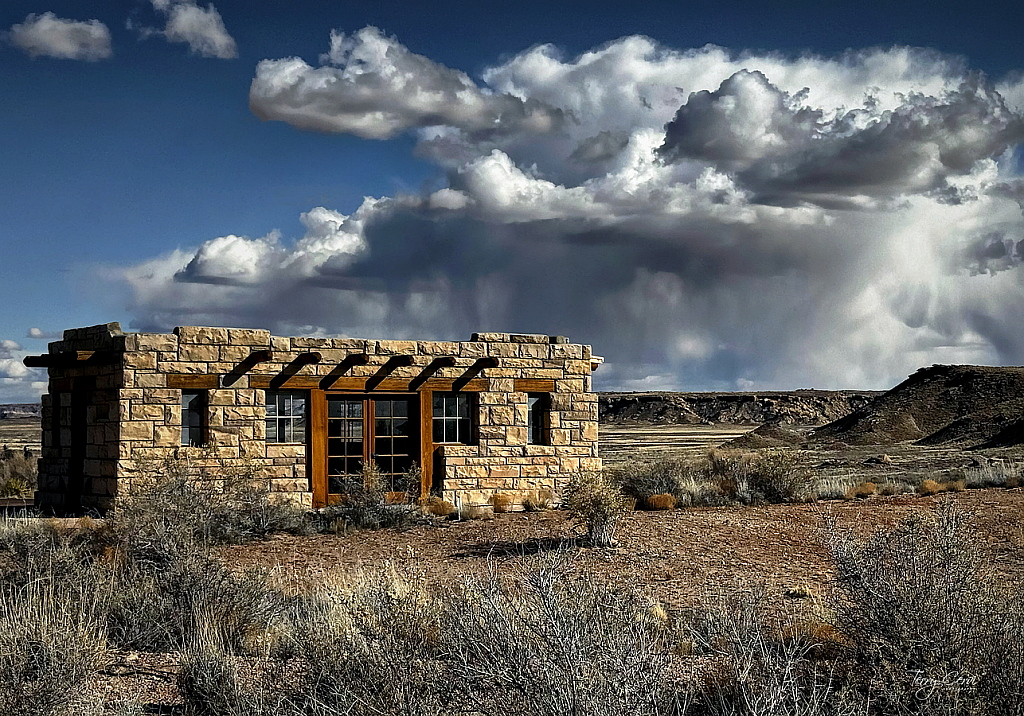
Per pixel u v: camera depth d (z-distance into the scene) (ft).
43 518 60.64
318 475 69.77
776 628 30.55
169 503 52.65
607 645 20.48
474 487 74.28
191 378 66.18
